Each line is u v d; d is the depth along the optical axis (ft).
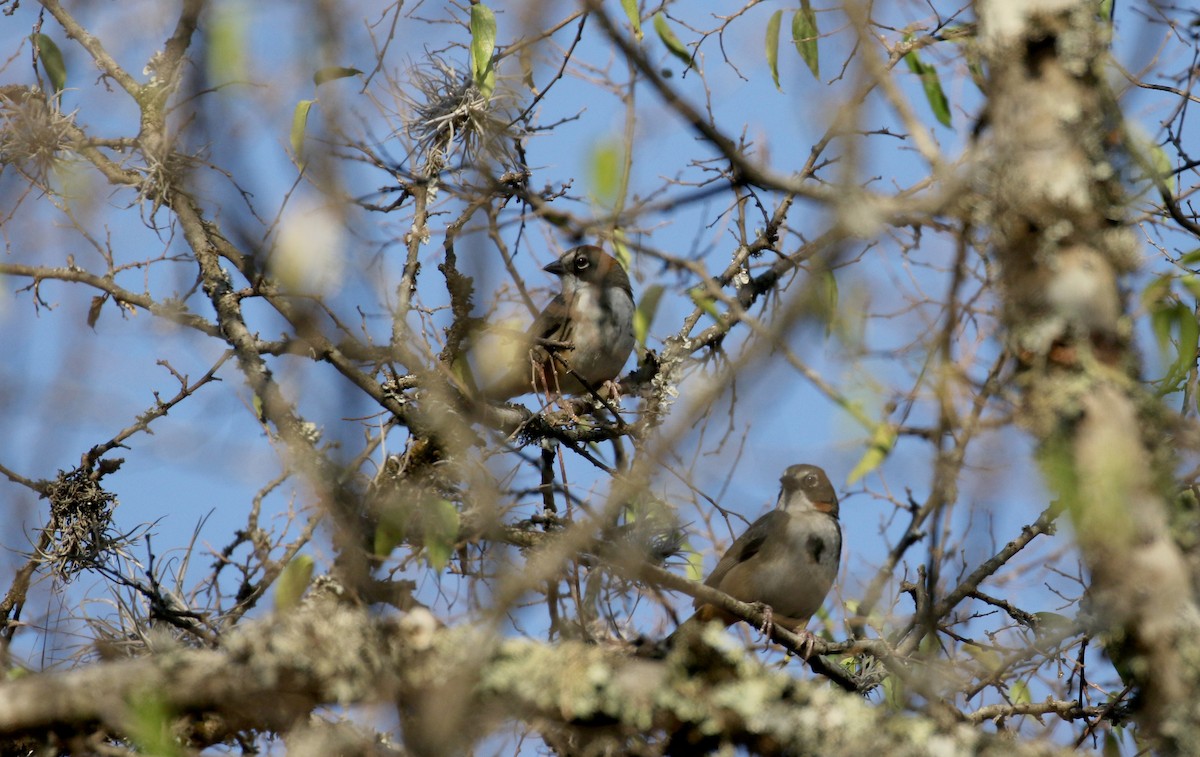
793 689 22.72
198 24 20.02
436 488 29.22
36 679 21.45
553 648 22.90
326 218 21.04
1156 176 24.34
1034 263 18.15
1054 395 17.71
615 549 27.20
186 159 27.35
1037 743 22.70
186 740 24.04
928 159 18.85
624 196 24.34
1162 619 17.58
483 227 16.88
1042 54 18.43
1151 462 17.87
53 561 31.99
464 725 21.84
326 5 19.51
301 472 23.43
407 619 22.34
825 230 16.20
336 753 22.16
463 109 33.40
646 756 22.91
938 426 19.90
